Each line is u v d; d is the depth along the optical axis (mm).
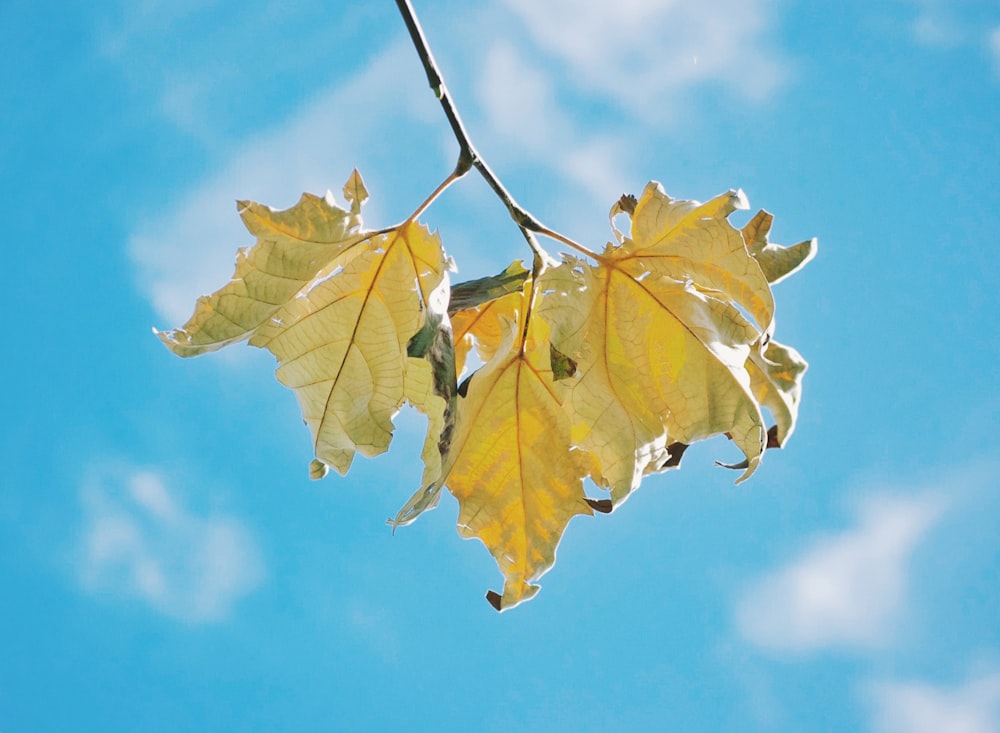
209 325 1197
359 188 1187
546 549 1250
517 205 1213
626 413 1221
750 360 1238
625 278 1217
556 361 1194
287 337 1228
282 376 1235
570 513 1246
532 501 1248
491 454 1247
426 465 1193
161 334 1196
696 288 1217
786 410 1241
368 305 1224
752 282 1194
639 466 1223
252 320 1200
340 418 1239
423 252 1214
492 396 1241
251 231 1184
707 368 1212
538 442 1244
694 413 1218
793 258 1218
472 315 1265
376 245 1214
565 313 1196
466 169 1207
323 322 1226
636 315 1219
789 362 1240
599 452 1225
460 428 1228
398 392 1229
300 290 1218
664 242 1206
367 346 1229
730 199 1188
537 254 1222
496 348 1270
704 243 1197
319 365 1233
